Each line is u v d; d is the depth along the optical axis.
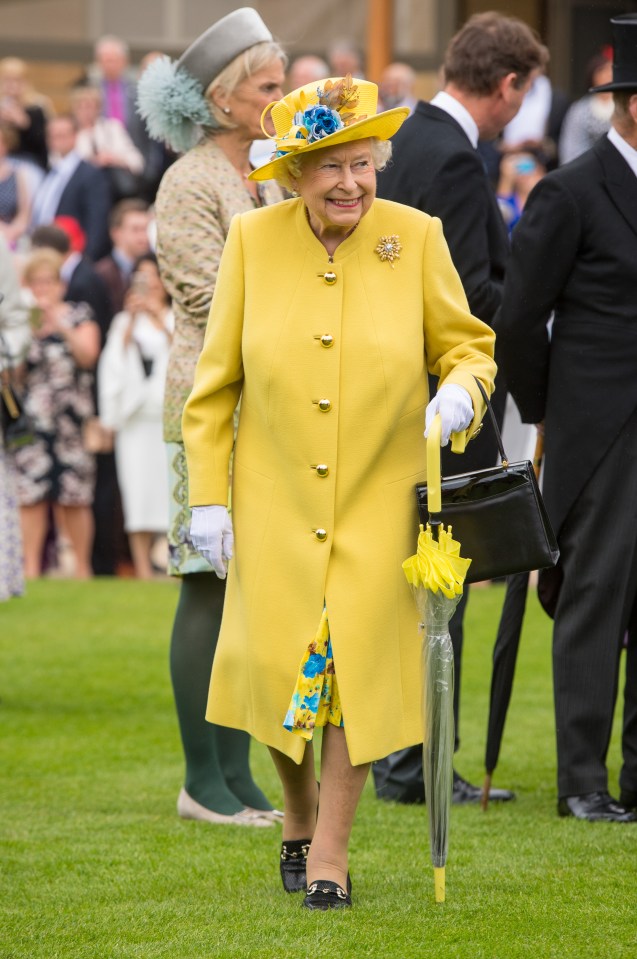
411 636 13.98
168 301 37.25
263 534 14.04
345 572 13.83
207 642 17.67
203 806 17.80
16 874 15.39
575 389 17.92
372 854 16.05
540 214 17.86
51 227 37.69
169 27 54.22
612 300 17.81
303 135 13.45
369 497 13.96
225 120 17.92
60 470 37.69
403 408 13.91
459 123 19.23
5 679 25.97
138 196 44.00
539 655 27.59
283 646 13.94
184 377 17.47
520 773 20.08
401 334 13.88
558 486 17.97
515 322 17.97
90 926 13.64
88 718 23.23
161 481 37.50
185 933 13.41
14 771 20.08
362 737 13.67
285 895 14.59
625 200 17.78
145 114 18.20
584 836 16.75
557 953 12.79
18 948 13.05
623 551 17.77
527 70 19.23
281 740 14.01
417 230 14.16
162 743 21.69
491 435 18.92
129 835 16.98
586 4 55.19
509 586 18.08
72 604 33.50
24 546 38.22
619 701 24.72
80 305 37.62
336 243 14.04
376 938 13.16
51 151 44.31
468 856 15.92
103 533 38.31
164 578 38.31
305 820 14.88
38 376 37.41
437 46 55.38
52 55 53.72
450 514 13.76
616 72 17.95
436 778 13.71
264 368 13.88
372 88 13.87
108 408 37.06
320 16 54.88
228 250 14.28
